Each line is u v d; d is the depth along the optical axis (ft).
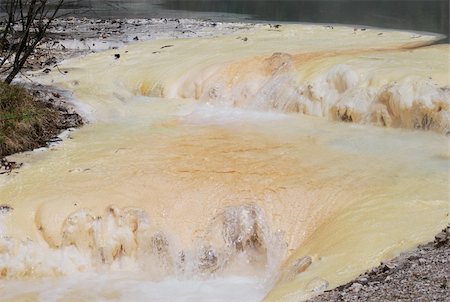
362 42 55.11
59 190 29.81
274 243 28.02
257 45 54.39
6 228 27.73
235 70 45.24
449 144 35.29
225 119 41.42
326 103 41.01
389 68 41.09
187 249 27.63
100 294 25.80
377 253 24.07
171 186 30.30
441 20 74.84
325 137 37.19
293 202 29.17
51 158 33.94
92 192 29.58
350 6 99.19
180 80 46.11
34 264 27.35
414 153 34.14
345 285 21.68
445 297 18.12
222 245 27.84
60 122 39.32
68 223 27.84
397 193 28.89
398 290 19.53
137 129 39.27
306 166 32.53
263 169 32.17
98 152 34.86
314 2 110.32
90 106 42.19
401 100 37.86
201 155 34.24
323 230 27.35
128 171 31.99
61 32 66.44
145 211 28.55
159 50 54.95
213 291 26.09
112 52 55.21
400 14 84.02
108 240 27.78
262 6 104.73
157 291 26.13
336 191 29.58
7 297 25.57
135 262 27.91
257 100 43.34
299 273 24.89
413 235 24.80
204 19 81.30
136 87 46.98
